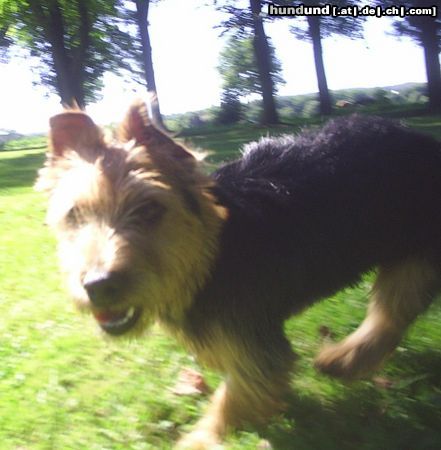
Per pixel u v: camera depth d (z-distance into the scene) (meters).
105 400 0.62
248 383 0.57
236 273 0.57
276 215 0.60
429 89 4.56
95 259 0.51
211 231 0.56
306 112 6.44
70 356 0.71
